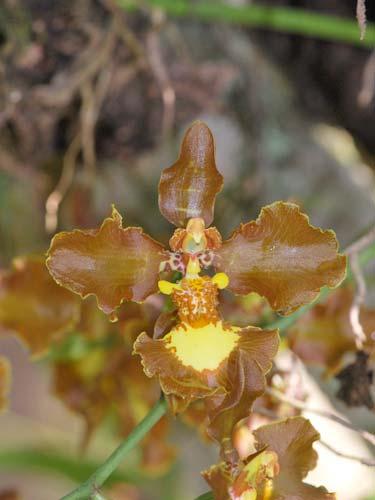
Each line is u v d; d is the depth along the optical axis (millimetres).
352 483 330
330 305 239
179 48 296
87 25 275
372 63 279
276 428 188
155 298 232
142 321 231
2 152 303
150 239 190
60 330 249
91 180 315
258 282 193
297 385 234
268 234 191
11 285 248
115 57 284
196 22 317
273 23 275
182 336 190
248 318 235
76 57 277
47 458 328
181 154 189
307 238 188
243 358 186
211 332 191
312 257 189
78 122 293
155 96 292
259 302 234
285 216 189
